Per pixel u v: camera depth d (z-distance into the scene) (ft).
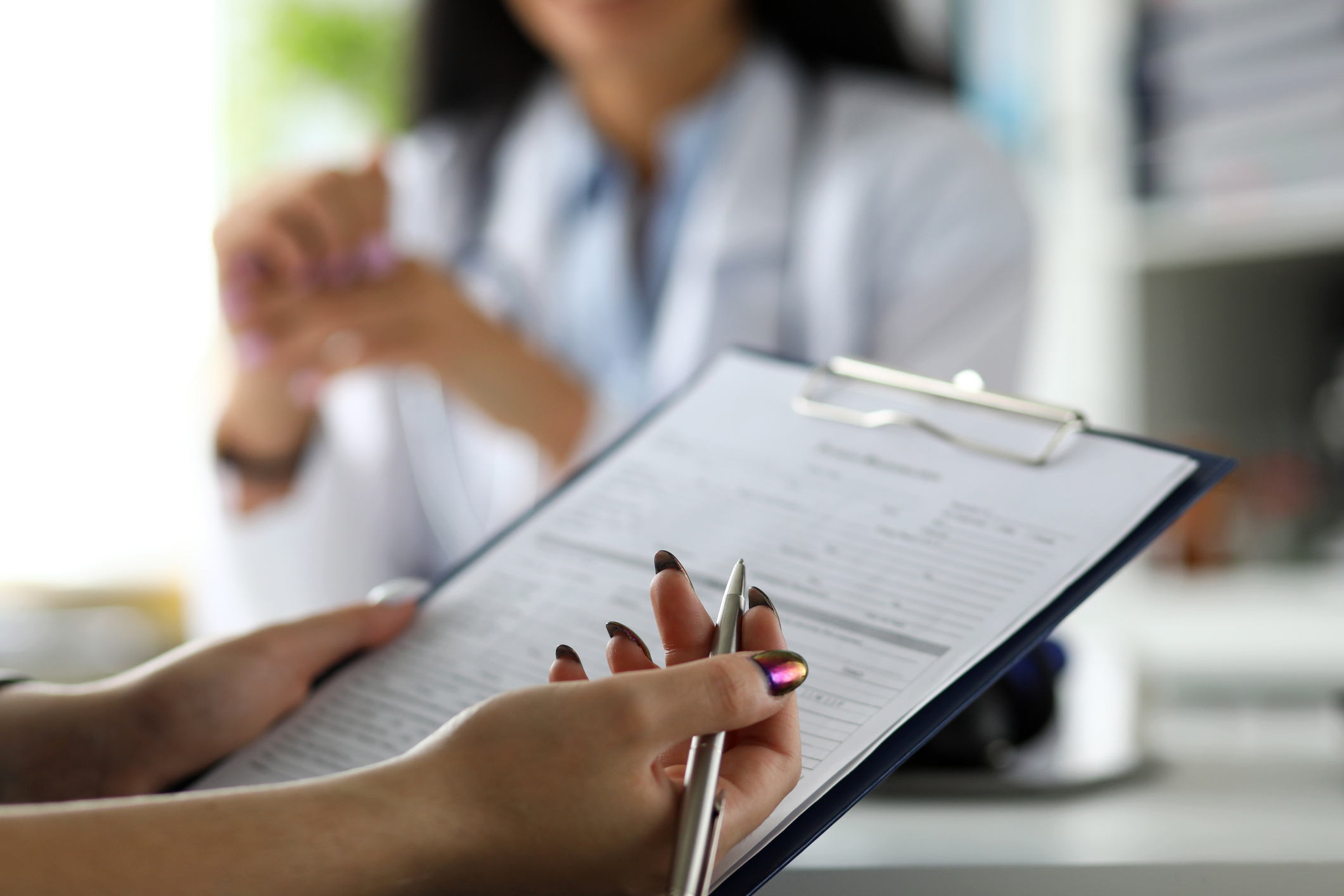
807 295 4.17
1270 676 5.37
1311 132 5.24
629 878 0.91
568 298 4.49
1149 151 5.74
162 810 0.86
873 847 1.28
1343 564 5.47
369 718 1.33
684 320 4.17
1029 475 1.32
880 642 1.18
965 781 1.61
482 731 0.91
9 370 8.53
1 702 1.38
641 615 1.32
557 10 4.17
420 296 3.33
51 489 8.48
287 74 8.68
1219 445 5.88
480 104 4.85
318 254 3.11
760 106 4.31
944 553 1.26
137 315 8.69
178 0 8.70
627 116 4.46
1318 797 1.57
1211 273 5.95
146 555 8.27
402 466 4.22
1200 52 5.51
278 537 3.89
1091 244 6.03
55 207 8.64
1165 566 5.69
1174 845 1.25
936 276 4.10
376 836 0.86
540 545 1.50
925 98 4.53
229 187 8.72
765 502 1.41
